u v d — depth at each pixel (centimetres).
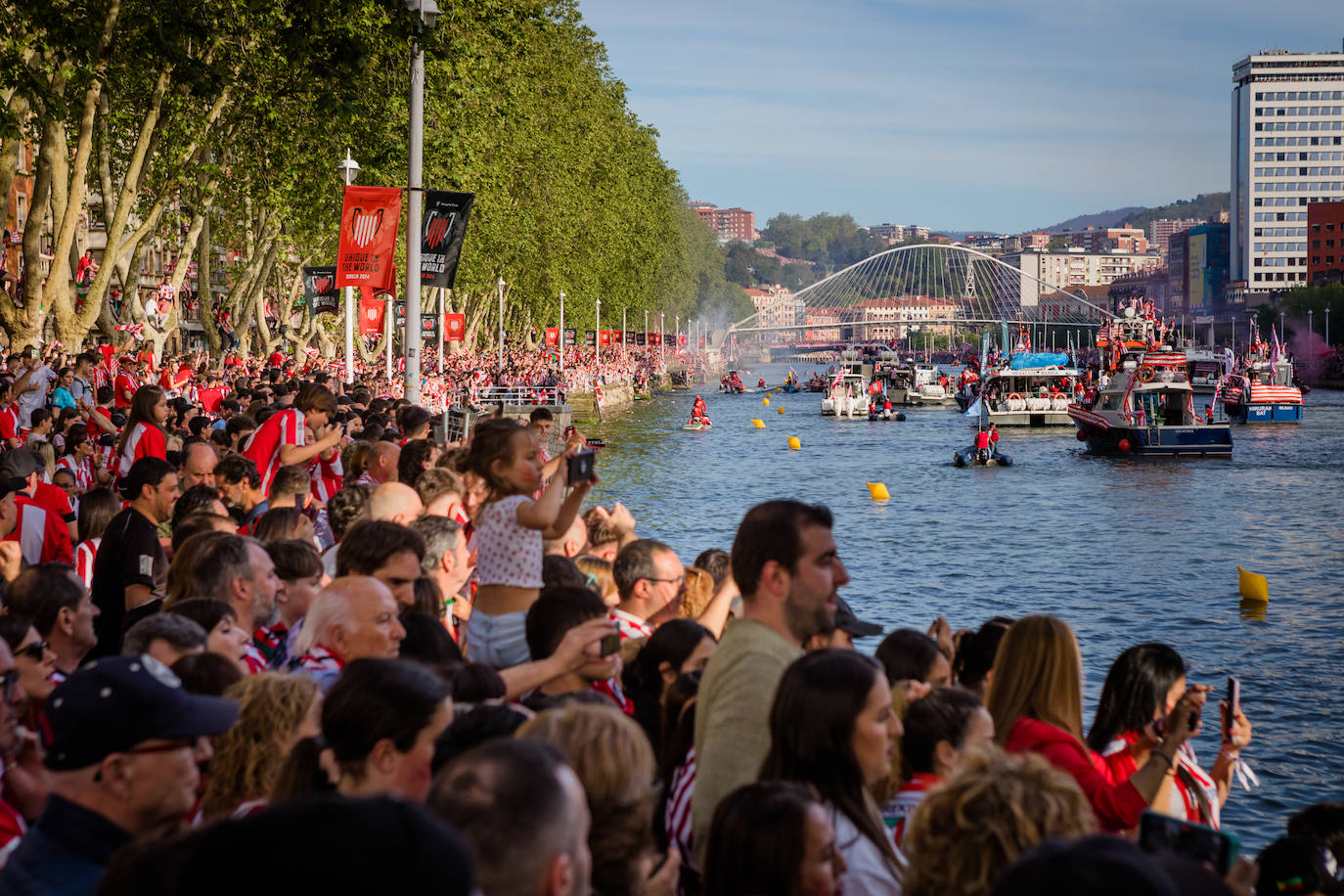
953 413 14962
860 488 6962
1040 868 329
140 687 499
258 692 623
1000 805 457
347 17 3161
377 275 3052
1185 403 8900
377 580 745
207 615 776
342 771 509
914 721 674
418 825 290
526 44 6544
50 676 755
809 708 570
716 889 504
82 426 2102
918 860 471
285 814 290
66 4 3275
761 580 646
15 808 661
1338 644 3136
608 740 493
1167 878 328
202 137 4297
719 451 9550
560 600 754
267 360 5372
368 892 275
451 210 3034
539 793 362
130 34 3394
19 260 5991
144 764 498
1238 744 858
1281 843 832
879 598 3797
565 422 10194
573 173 10900
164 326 4922
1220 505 6131
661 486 6981
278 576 940
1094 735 866
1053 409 12031
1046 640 735
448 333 7894
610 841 487
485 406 9294
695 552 4669
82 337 3666
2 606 1071
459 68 4366
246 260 6281
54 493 1429
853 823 567
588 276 12338
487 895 349
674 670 804
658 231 16438
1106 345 9300
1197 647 3122
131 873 400
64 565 879
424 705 507
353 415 2270
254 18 3834
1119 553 4656
